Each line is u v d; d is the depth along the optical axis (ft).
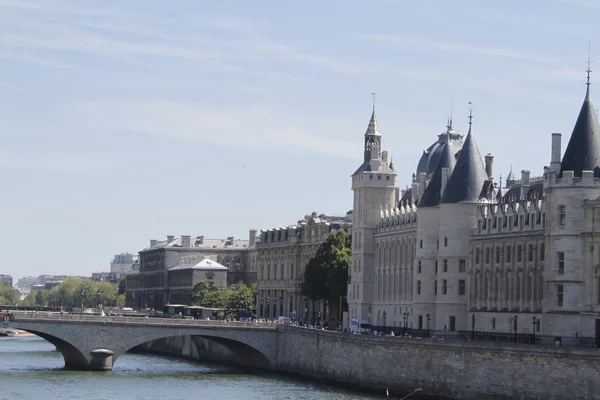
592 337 575.79
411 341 625.82
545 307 605.31
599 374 498.28
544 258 644.27
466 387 573.74
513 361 542.57
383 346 655.35
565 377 513.86
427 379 607.78
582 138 607.78
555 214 598.75
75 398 604.90
